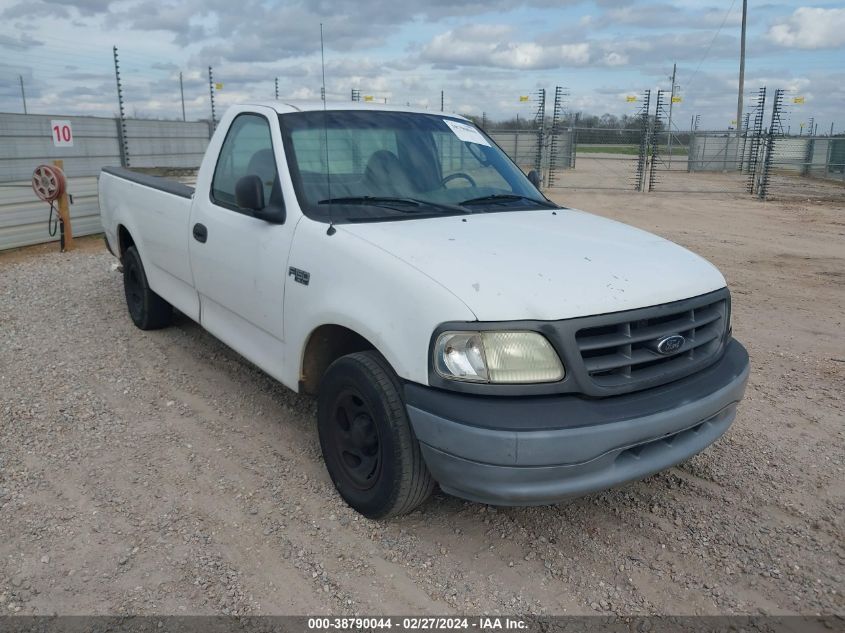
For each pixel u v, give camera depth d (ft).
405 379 9.68
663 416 9.43
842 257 35.09
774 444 14.11
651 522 11.39
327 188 12.48
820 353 19.71
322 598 9.46
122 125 43.24
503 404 8.98
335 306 10.77
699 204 60.75
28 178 37.78
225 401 15.66
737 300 25.75
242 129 14.60
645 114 71.87
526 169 87.97
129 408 15.23
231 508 11.48
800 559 10.47
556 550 10.62
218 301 14.94
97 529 10.82
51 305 23.38
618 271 10.21
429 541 10.75
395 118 14.57
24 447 13.34
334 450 11.57
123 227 20.62
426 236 10.96
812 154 92.12
